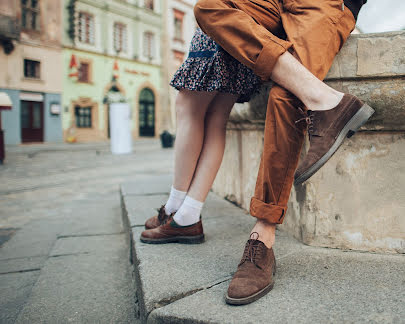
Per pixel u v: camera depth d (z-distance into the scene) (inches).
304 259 50.9
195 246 58.0
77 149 475.8
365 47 47.0
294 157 41.8
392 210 52.2
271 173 42.0
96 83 730.2
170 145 467.8
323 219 55.3
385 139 51.7
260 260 41.9
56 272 68.4
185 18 917.8
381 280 43.5
